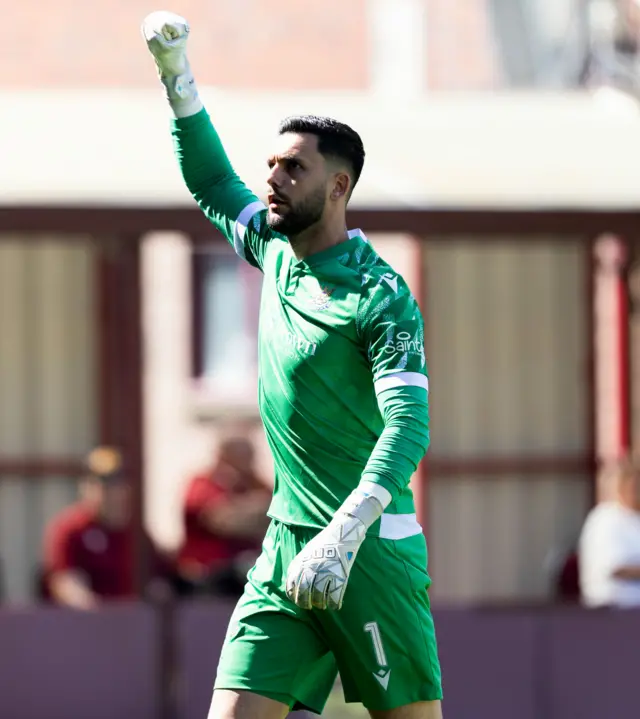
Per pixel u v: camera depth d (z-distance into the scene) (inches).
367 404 444.1
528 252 1320.1
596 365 1327.5
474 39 2158.0
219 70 2156.7
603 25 1508.4
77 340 1298.0
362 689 455.5
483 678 1097.4
